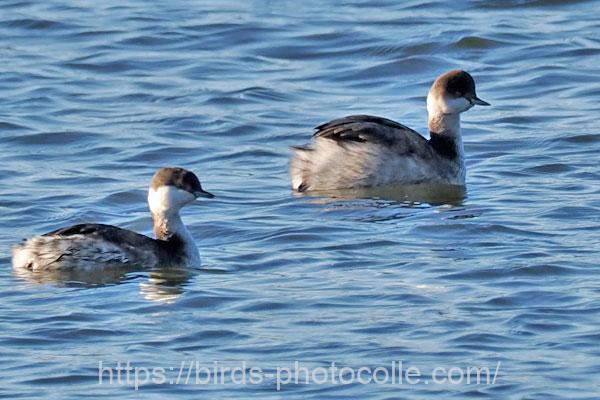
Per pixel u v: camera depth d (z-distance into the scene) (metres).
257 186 20.23
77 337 14.49
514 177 20.48
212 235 18.00
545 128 22.66
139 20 28.77
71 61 26.67
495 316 14.82
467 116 23.47
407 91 24.95
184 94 24.88
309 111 23.91
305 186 19.97
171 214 16.89
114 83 25.58
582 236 17.50
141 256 16.66
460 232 17.80
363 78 25.67
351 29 27.91
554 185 19.94
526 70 25.61
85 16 29.12
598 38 27.02
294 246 17.45
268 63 26.59
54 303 15.50
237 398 13.03
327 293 15.63
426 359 13.78
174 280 16.28
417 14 28.75
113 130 22.98
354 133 19.89
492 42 26.86
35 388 13.28
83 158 21.75
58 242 16.59
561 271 16.16
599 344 14.05
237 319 14.92
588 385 13.14
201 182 20.45
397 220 18.44
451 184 20.14
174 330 14.65
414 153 19.98
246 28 28.08
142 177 20.70
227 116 23.62
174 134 22.81
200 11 29.31
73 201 19.52
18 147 22.28
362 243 17.44
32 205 19.33
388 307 15.17
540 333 14.35
